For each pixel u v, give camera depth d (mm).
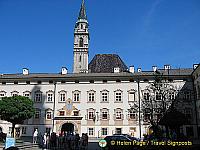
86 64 119625
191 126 66688
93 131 69062
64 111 71188
